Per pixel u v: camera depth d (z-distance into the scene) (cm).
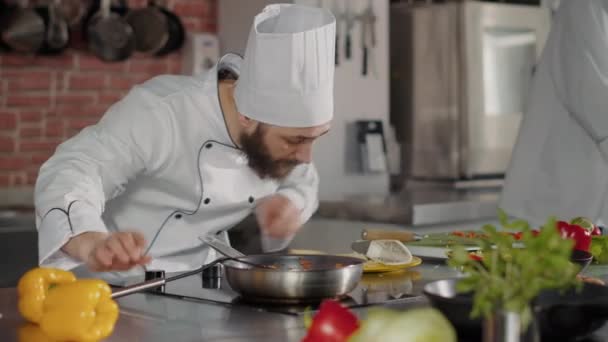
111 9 390
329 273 148
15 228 327
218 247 171
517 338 99
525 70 411
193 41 400
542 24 414
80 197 175
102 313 129
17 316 143
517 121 410
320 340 103
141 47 394
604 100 294
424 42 408
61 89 385
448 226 344
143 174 212
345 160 388
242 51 399
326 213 353
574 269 113
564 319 118
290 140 187
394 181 421
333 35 183
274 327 134
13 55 375
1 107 374
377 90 396
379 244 187
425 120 411
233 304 150
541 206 318
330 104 186
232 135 208
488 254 117
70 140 197
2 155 375
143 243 155
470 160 397
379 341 90
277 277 148
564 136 314
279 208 223
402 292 161
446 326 91
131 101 206
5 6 370
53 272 136
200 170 210
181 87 210
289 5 185
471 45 391
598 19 297
